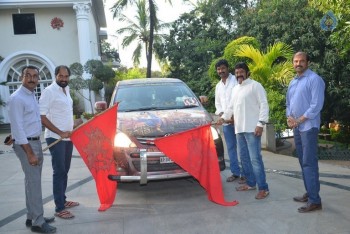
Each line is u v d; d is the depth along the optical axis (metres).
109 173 4.63
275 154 7.91
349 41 7.43
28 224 4.23
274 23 11.81
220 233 3.76
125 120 5.13
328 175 5.80
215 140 5.00
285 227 3.82
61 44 18.50
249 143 4.71
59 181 4.37
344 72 10.75
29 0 17.33
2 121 17.84
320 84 4.04
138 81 6.60
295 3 11.48
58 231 4.00
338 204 4.38
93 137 4.52
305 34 11.02
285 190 5.05
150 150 4.61
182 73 17.14
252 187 5.14
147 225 4.07
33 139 3.90
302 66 4.15
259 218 4.09
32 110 3.86
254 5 15.22
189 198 4.96
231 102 5.12
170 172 4.63
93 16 23.12
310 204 4.17
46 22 18.33
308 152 4.11
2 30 18.05
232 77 5.58
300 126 4.16
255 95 4.62
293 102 4.25
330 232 3.63
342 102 10.89
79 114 16.83
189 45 16.33
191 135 4.61
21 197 5.50
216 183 4.64
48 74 18.59
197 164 4.62
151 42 20.33
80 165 7.55
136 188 5.52
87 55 17.81
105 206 4.62
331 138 13.24
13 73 18.27
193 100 6.05
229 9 15.70
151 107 5.78
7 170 7.62
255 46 10.85
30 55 18.17
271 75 9.30
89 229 4.03
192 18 17.20
